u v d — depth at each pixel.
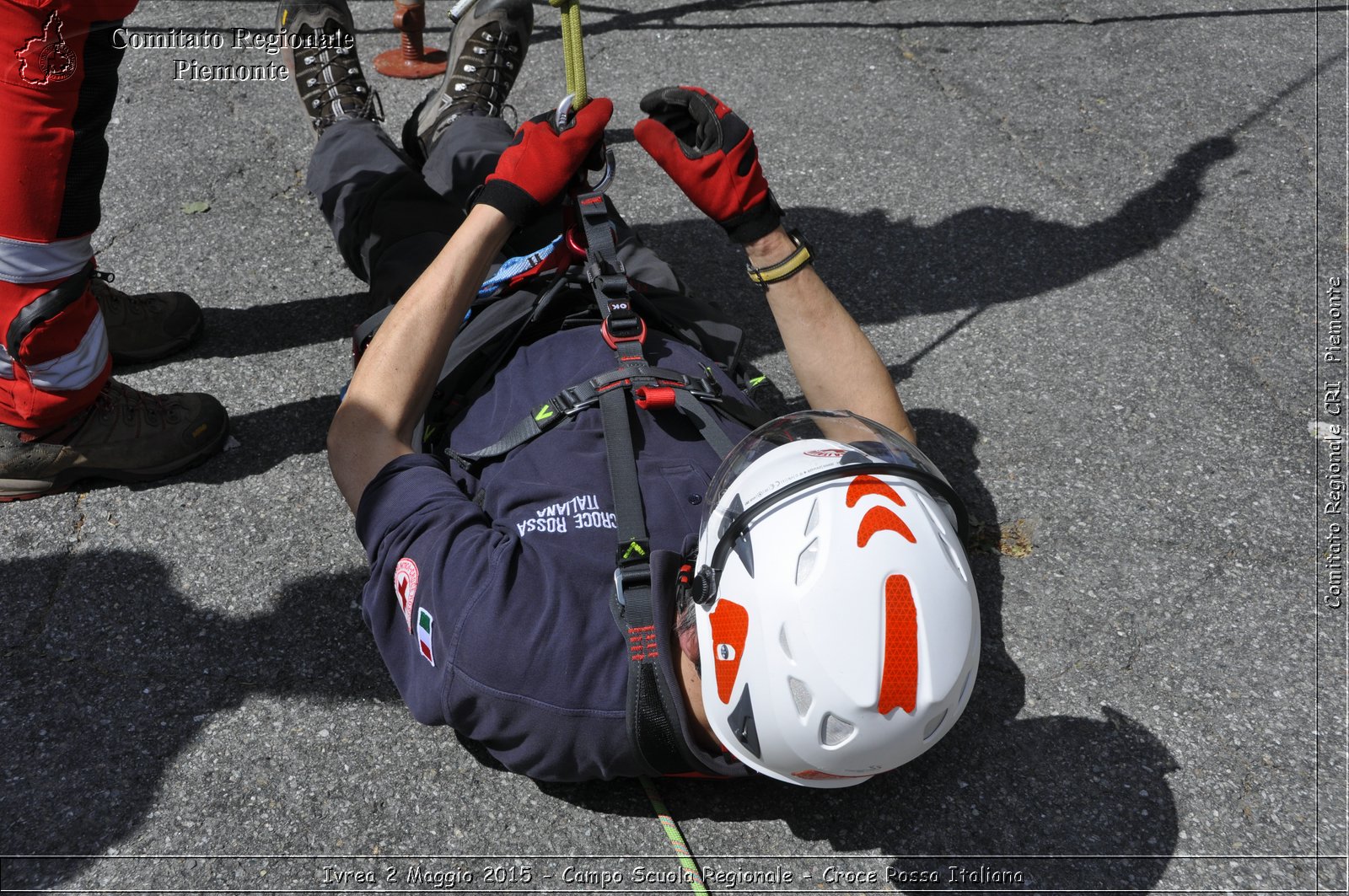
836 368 1.76
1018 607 1.94
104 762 1.63
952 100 3.27
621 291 1.65
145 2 3.44
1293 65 3.49
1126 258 2.75
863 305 2.58
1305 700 1.82
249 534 1.97
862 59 3.43
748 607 1.24
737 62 3.38
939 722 1.27
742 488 1.33
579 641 1.34
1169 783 1.69
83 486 2.03
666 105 1.77
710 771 1.43
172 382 2.26
